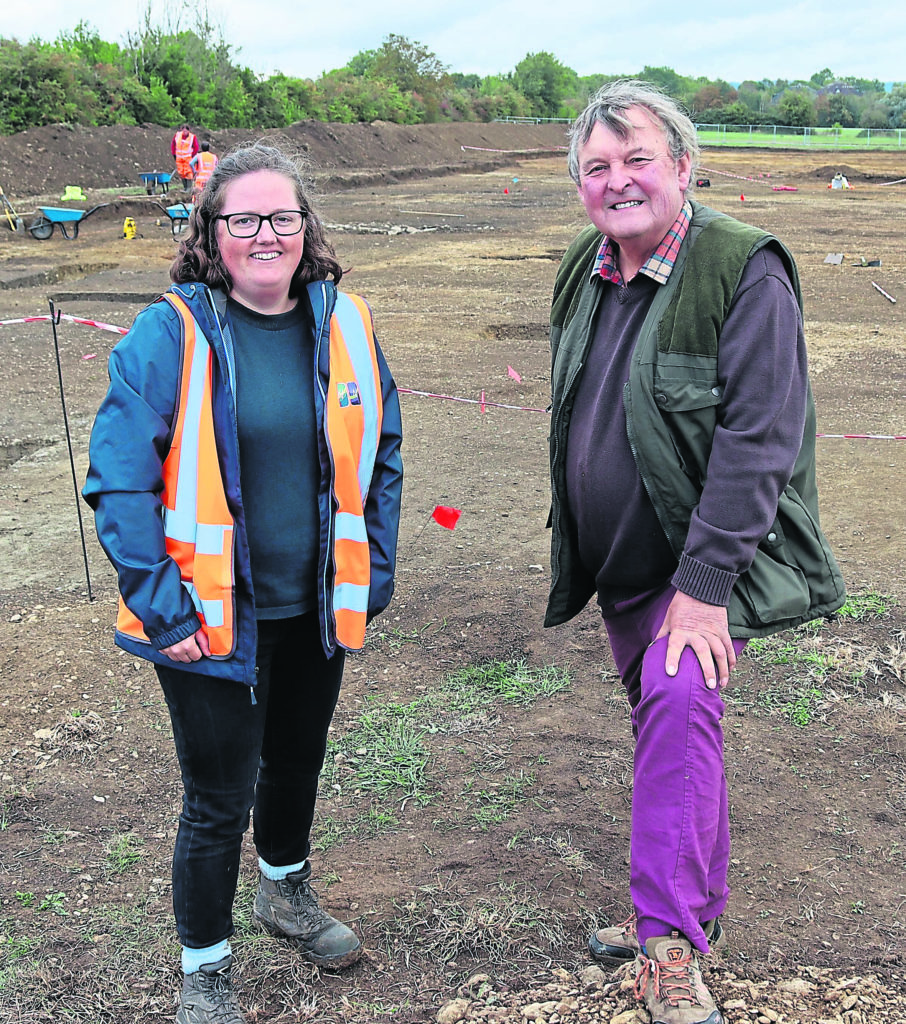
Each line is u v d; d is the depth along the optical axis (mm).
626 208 2256
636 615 2531
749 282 2199
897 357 10234
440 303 13320
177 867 2316
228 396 2197
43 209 18734
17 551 5523
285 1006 2492
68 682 4098
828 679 4027
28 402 8500
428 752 3615
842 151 59156
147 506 2121
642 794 2191
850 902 2834
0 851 3090
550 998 2453
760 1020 2342
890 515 5891
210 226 2258
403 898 2863
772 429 2186
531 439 7543
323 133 40344
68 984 2553
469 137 54094
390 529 2512
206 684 2230
